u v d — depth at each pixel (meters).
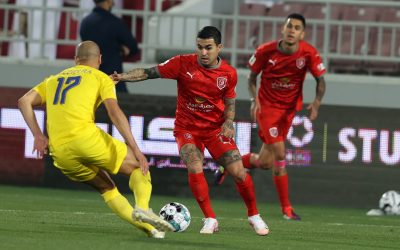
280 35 42.69
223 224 26.80
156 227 20.34
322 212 33.88
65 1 45.81
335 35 42.91
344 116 36.28
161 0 42.97
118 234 22.30
